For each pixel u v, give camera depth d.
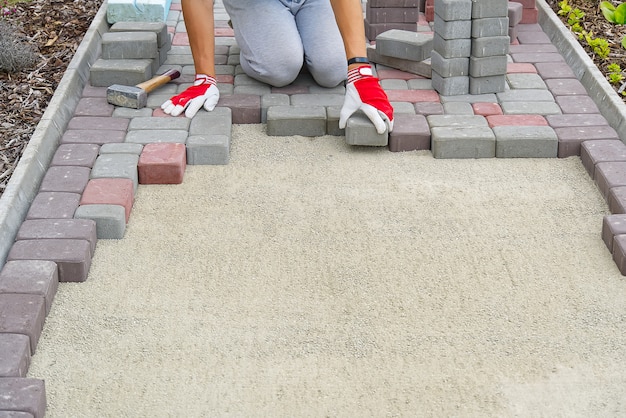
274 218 3.56
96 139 3.95
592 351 2.83
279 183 3.82
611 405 2.60
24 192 3.57
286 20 4.45
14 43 4.79
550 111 4.27
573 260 3.30
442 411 2.58
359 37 4.10
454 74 4.39
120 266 3.26
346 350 2.84
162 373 2.74
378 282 3.18
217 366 2.77
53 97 4.28
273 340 2.89
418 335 2.91
